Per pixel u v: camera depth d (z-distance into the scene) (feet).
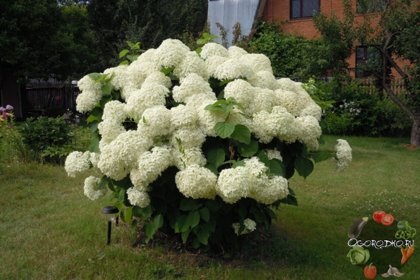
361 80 42.22
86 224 14.47
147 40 57.52
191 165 9.45
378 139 37.01
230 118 9.80
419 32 28.94
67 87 56.29
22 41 45.24
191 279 10.69
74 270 11.12
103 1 61.00
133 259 11.68
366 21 30.76
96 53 56.75
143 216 10.84
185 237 10.52
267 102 10.37
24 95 55.72
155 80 10.95
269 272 11.14
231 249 12.14
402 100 33.71
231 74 10.62
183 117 9.71
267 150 10.52
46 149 24.03
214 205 10.12
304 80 34.42
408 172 23.52
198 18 72.43
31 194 18.42
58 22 48.37
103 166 9.86
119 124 10.65
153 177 9.56
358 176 22.27
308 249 12.71
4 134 24.04
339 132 39.42
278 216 15.60
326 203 17.44
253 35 52.54
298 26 54.95
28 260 11.85
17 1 44.04
